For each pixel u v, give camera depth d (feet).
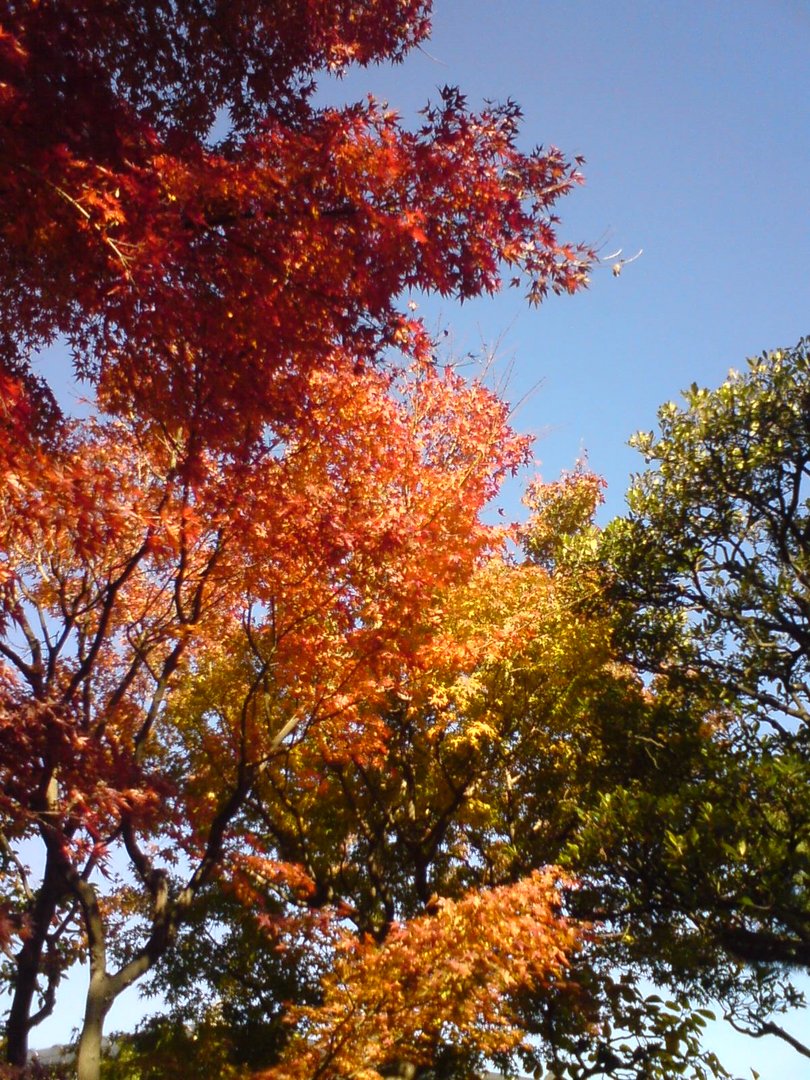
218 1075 35.37
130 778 26.25
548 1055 32.81
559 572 49.70
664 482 48.88
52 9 21.40
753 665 45.42
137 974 26.89
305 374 26.18
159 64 25.44
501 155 23.59
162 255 20.42
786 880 34.22
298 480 31.14
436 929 25.77
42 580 31.07
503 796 43.80
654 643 47.70
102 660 33.17
